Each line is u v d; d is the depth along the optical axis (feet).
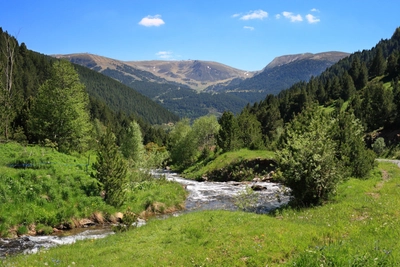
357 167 92.02
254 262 34.60
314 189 68.54
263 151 164.45
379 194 68.28
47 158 103.45
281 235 41.88
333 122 96.73
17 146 115.96
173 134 310.24
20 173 82.48
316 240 39.50
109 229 75.25
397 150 203.51
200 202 106.42
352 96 379.55
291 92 490.90
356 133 96.22
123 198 88.38
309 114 121.19
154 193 101.45
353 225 44.75
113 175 86.33
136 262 37.29
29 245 61.26
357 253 28.27
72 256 42.57
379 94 249.96
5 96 136.05
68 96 144.46
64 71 146.51
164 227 54.90
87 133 159.63
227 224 50.62
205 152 211.82
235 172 152.15
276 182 132.57
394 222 41.57
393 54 426.92
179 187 118.93
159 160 137.08
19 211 72.54
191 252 39.40
